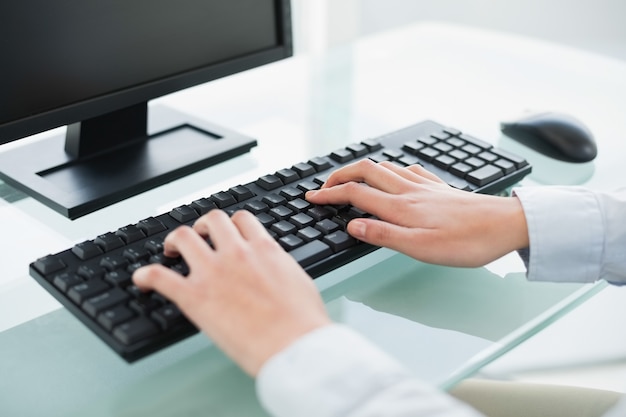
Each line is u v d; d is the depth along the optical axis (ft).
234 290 1.70
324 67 3.91
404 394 1.44
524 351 3.82
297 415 1.47
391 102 3.48
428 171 2.51
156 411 1.69
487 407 2.79
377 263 2.28
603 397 2.80
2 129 2.34
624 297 4.50
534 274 2.18
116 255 2.03
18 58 2.34
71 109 2.50
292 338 1.57
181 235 1.90
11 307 2.05
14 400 1.71
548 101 3.48
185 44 2.79
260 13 3.02
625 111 3.36
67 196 2.44
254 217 2.05
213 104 3.41
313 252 2.07
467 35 4.40
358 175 2.38
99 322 1.79
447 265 2.14
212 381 1.78
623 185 2.75
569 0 7.72
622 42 7.59
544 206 2.21
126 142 2.82
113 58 2.59
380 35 4.41
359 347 1.54
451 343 1.90
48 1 2.37
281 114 3.32
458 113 3.36
